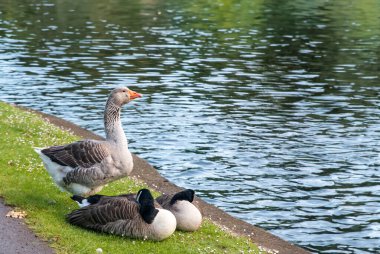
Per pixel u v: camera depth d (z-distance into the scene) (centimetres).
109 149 1288
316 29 5150
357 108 2917
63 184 1286
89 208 1241
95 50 4062
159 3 6538
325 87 3294
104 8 6000
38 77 3303
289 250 1523
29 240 1164
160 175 1989
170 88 3184
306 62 3906
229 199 1867
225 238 1363
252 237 1573
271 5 6612
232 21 5534
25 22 5056
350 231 1697
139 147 2295
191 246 1252
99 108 2780
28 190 1411
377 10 6366
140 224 1213
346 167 2173
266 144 2381
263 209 1809
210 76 3472
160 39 4547
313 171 2128
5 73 3353
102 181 1285
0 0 6284
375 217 1789
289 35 4862
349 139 2467
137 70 3553
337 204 1869
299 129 2577
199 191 1916
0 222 1223
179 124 2595
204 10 6169
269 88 3244
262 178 2048
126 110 2772
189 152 2264
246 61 3900
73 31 4716
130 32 4772
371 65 3859
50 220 1256
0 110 2152
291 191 1952
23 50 3972
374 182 2047
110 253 1151
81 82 3231
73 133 2292
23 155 1656
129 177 1734
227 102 2956
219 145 2353
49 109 2728
